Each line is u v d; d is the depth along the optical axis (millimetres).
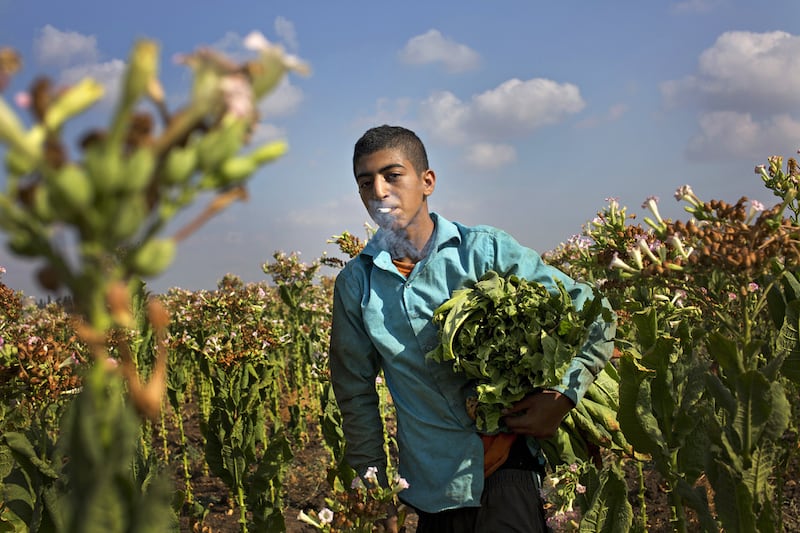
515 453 2639
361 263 2908
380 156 2725
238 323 6082
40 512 2047
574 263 4426
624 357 2180
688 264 2102
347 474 3803
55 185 663
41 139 689
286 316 9086
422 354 2680
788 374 2340
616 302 3766
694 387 2166
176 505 2938
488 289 2535
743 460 1854
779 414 1834
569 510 3252
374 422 2904
